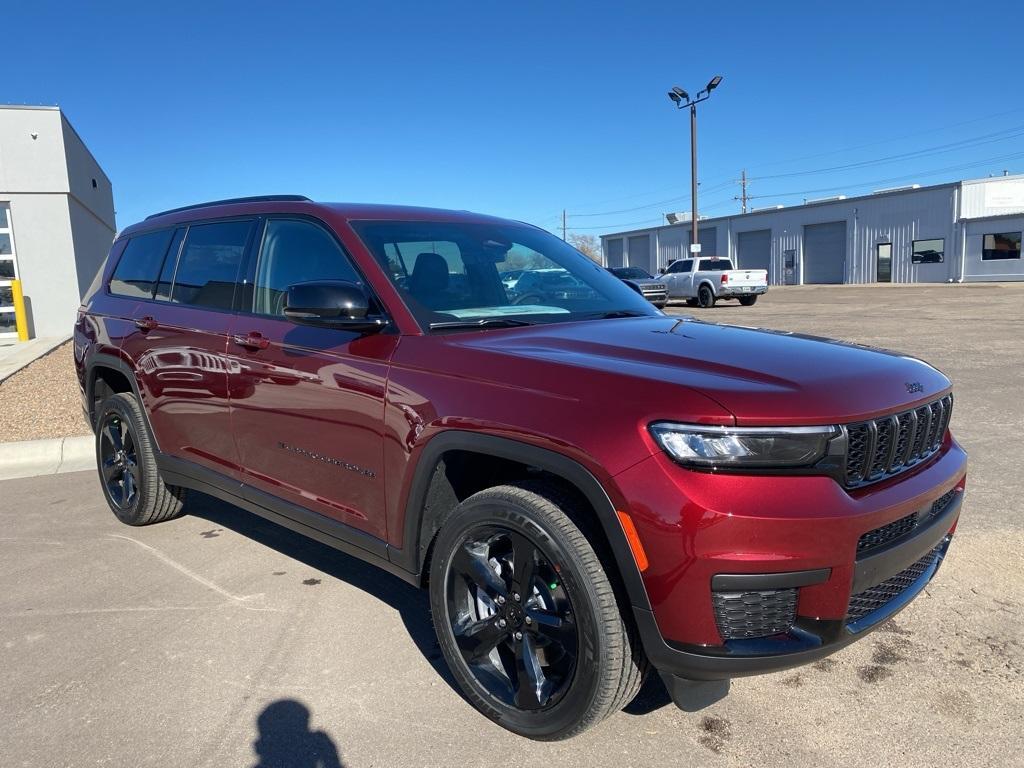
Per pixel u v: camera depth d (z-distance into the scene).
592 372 2.47
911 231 39.59
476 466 2.93
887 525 2.39
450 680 3.06
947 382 2.96
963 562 4.02
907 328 15.44
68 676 3.12
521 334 2.99
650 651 2.29
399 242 3.44
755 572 2.15
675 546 2.17
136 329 4.51
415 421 2.80
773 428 2.19
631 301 3.83
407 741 2.67
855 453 2.35
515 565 2.59
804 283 45.94
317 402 3.23
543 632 2.54
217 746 2.65
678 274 28.20
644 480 2.21
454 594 2.79
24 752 2.62
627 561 2.25
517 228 4.18
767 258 48.19
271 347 3.49
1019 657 3.14
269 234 3.82
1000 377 9.27
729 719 2.77
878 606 2.52
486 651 2.72
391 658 3.23
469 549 2.72
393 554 3.00
